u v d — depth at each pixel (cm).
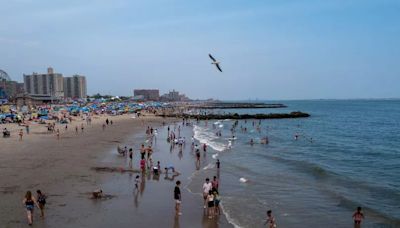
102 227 1620
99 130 6356
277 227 1725
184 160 3622
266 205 2083
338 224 1773
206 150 4388
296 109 19388
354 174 3041
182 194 2270
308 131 7438
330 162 3684
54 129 6016
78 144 4312
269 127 8444
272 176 2902
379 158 3962
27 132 5356
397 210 2002
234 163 3503
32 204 1606
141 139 5297
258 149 4641
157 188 2394
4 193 2059
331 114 14075
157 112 13700
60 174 2612
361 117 12088
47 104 15038
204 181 2655
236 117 11700
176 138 5472
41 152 3562
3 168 2730
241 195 2294
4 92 16912
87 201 2002
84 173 2697
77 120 8519
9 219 1648
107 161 3259
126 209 1906
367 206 2072
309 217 1880
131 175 2753
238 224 1741
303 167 3306
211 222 1759
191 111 15775
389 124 9125
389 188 2511
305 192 2394
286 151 4491
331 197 2267
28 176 2497
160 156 3850
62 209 1839
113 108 13125
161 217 1808
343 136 6431
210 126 8806
